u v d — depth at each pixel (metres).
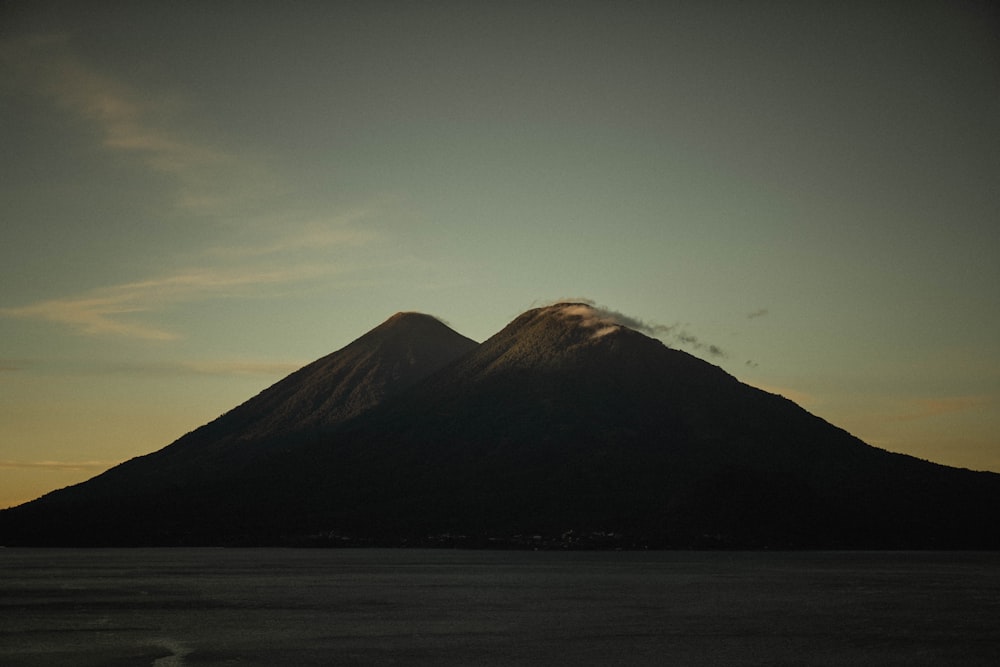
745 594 135.88
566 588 146.88
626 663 74.50
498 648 81.31
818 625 97.75
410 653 78.50
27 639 86.06
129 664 72.81
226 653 78.25
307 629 93.56
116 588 145.38
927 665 74.75
